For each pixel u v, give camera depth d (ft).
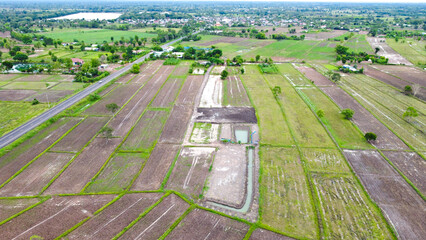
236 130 194.18
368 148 169.48
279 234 109.40
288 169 150.00
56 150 167.22
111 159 158.81
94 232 109.91
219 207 124.67
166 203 125.70
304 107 232.12
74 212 119.75
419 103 240.73
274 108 230.07
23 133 184.65
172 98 255.09
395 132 188.55
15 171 147.23
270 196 130.52
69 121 206.39
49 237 107.14
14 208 121.70
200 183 139.64
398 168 150.30
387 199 127.95
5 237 106.83
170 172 147.23
